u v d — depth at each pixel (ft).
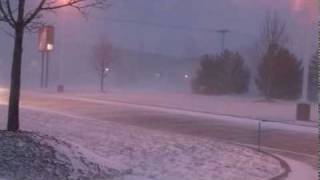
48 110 93.66
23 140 36.58
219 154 48.21
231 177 38.63
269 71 172.76
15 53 40.16
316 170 45.62
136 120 87.35
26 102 115.24
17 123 40.55
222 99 163.12
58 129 58.34
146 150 46.91
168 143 51.96
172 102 138.00
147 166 39.96
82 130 58.39
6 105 88.79
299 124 90.53
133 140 52.47
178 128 78.33
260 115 106.93
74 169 34.14
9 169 32.35
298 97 173.78
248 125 86.33
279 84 173.88
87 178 33.19
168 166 40.68
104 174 34.78
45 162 34.12
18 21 40.14
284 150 60.34
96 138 52.49
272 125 87.66
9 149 34.86
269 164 45.88
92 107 109.29
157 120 88.48
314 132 79.05
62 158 35.24
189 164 42.24
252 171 41.57
